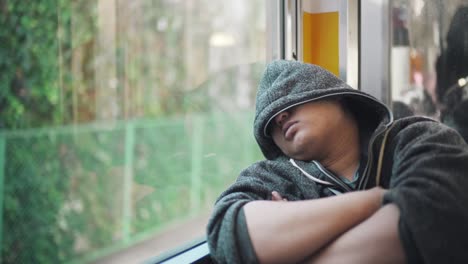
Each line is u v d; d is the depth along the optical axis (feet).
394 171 2.47
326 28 5.31
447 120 5.01
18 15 9.71
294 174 2.87
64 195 10.48
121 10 13.30
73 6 11.24
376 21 5.10
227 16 16.48
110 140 12.15
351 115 2.92
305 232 2.21
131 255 11.39
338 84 2.82
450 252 2.04
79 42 11.53
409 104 5.14
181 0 15.70
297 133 2.74
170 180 13.73
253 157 16.65
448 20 4.95
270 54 5.27
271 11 5.23
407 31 5.08
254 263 2.22
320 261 2.22
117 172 12.20
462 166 2.26
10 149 9.41
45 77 10.27
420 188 2.15
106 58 12.55
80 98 11.42
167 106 15.05
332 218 2.23
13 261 9.30
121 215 12.05
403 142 2.60
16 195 9.40
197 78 16.17
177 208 13.65
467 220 2.08
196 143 14.96
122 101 13.08
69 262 10.51
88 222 11.08
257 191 2.77
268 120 2.79
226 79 16.47
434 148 2.35
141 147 13.06
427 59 5.06
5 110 9.52
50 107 10.39
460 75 4.93
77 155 10.98
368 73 5.19
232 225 2.32
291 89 2.77
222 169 15.57
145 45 14.35
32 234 9.65
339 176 2.86
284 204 2.34
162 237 12.27
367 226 2.19
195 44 16.10
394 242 2.12
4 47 9.50
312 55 5.40
